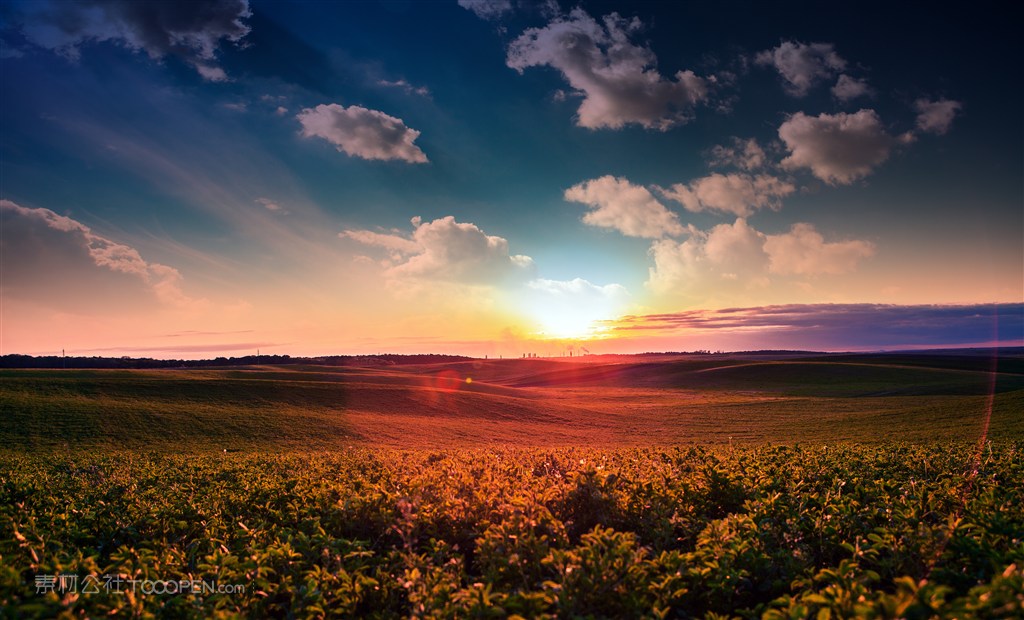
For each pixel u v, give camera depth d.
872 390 97.56
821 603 5.51
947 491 10.45
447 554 8.03
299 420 57.44
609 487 10.32
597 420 68.94
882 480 11.39
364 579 7.07
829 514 9.05
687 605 7.05
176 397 66.44
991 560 6.11
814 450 19.66
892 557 7.16
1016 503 9.81
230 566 7.65
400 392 77.56
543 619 5.65
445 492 10.60
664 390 119.56
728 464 14.16
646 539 9.08
